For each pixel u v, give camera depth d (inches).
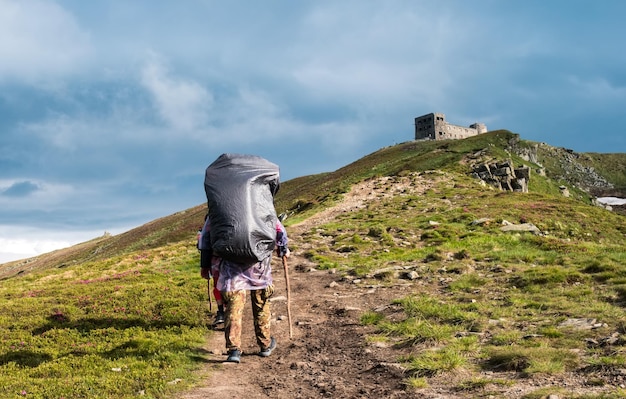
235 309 338.6
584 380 242.5
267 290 351.9
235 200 328.5
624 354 273.0
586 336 318.3
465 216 1285.7
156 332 446.9
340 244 1037.2
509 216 1327.5
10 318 528.7
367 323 423.5
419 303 456.8
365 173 3088.1
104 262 1171.3
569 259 661.3
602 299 428.5
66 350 400.2
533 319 379.6
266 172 347.6
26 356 388.2
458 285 539.2
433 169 2647.6
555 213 1424.7
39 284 892.0
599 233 1296.8
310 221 1582.2
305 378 297.6
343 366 316.5
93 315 526.0
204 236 353.1
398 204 1675.7
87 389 288.4
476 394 238.8
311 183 3949.3
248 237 324.2
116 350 386.6
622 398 209.6
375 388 267.3
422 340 346.9
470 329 369.1
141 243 3462.1
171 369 322.7
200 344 400.8
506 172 2361.0
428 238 1035.3
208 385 290.7
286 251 371.2
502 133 3750.0
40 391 288.7
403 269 684.1
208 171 348.2
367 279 648.4
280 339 405.7
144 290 652.7
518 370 269.9
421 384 259.0
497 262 684.7
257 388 283.9
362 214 1536.7
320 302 540.4
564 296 452.4
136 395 275.4
